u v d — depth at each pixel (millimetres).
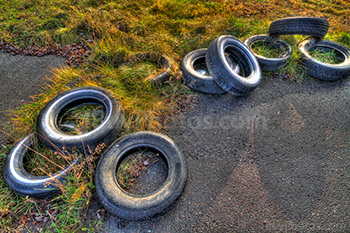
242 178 2930
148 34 5547
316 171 3041
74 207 2541
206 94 4117
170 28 5938
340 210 2660
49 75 4543
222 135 3457
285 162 3131
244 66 4492
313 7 7344
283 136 3475
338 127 3643
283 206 2676
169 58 4562
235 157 3168
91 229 2461
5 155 3062
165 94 3996
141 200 2459
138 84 4000
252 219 2555
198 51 4578
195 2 7113
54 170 2926
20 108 3750
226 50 4477
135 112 3484
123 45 4969
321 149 3311
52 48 5215
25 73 4570
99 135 2855
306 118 3775
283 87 4367
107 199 2453
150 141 2973
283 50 4809
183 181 2664
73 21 5715
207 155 3184
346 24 6359
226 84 3758
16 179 2627
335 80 4480
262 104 4004
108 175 2658
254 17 6465
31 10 6262
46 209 2598
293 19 4598
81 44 5309
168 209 2543
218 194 2760
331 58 4938
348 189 2857
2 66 4711
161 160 3076
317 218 2584
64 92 3416
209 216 2566
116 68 4449
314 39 5109
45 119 3039
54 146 2795
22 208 2588
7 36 5367
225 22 5750
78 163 2797
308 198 2758
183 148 3256
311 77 4598
